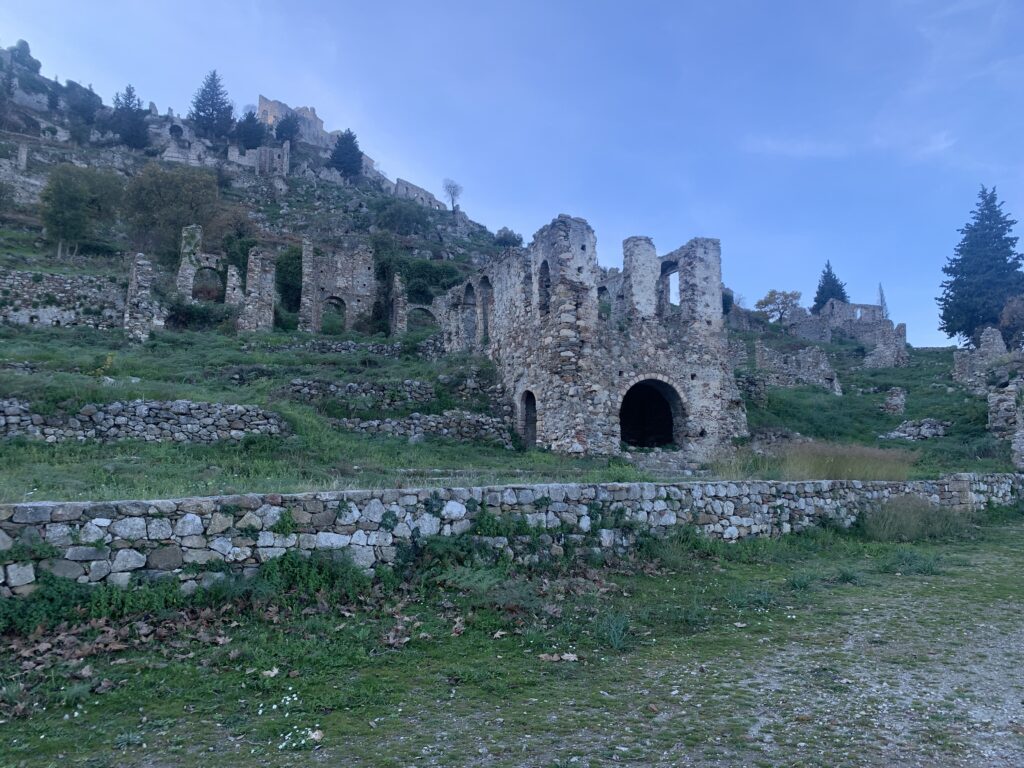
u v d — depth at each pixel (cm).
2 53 11306
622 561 1016
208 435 1731
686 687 597
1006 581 1017
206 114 11050
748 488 1277
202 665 607
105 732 494
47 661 587
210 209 5034
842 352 5556
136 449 1567
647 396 2678
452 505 922
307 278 3991
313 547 801
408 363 2938
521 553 945
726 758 463
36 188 6334
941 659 674
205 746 477
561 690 589
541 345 2297
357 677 603
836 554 1218
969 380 3619
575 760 458
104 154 8231
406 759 460
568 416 2141
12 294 3039
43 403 1602
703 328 2489
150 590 690
